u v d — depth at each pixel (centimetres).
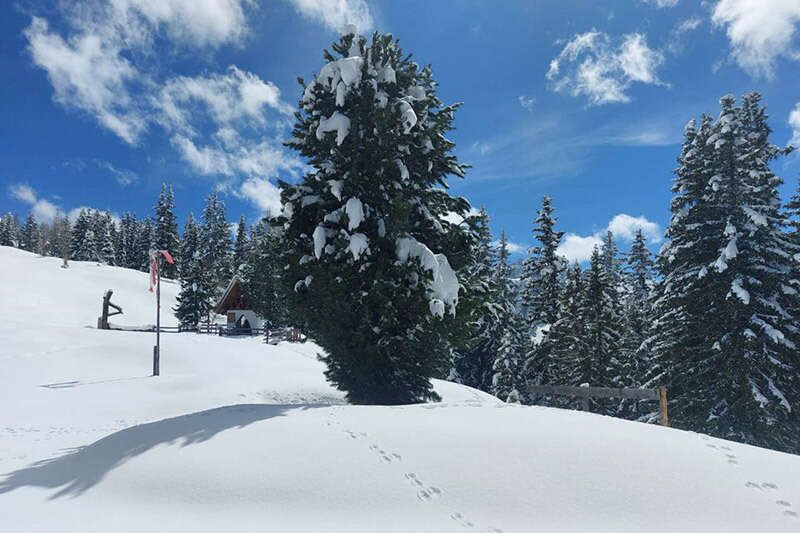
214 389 1802
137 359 2580
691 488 532
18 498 594
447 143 1269
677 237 2050
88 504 566
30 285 6297
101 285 7081
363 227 1185
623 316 3781
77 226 9731
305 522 499
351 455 619
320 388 1834
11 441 1037
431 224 1258
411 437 660
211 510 534
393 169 1208
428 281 1107
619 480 546
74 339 2908
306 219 1230
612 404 3200
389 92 1247
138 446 725
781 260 1805
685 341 1936
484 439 643
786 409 1664
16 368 2170
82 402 1625
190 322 6056
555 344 3556
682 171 2138
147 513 534
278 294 1288
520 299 4531
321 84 1256
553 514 500
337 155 1184
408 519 498
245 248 9250
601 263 3359
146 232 9938
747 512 494
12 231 12481
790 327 1708
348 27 1283
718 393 1792
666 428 714
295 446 653
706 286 1844
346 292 1136
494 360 4028
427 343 1170
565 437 643
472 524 487
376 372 1169
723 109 1928
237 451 654
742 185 1884
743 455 615
